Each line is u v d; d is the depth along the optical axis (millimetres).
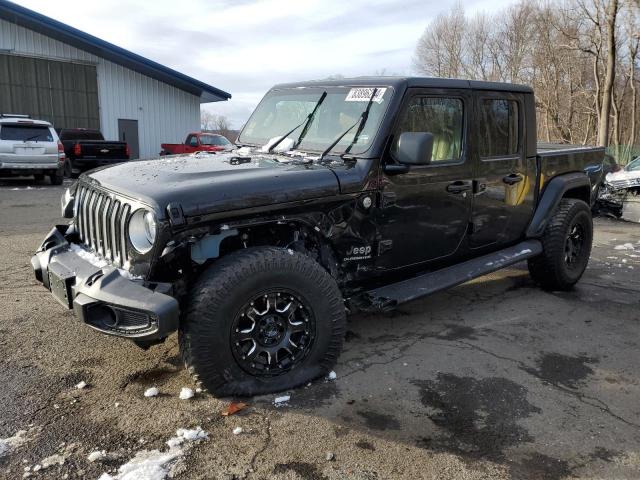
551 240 5258
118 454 2703
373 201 3691
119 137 23016
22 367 3600
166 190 2998
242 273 3053
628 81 40312
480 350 4086
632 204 11227
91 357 3770
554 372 3752
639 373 3762
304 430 2959
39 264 3721
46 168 14688
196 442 2816
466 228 4430
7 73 20406
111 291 2926
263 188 3176
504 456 2787
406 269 4133
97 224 3453
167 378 3492
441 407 3246
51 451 2715
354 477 2598
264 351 3232
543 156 5164
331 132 4020
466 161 4273
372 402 3275
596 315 4910
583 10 31594
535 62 44281
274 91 4820
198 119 24750
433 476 2617
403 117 3805
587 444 2904
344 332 3480
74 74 21766
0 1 19266
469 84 4273
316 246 3660
